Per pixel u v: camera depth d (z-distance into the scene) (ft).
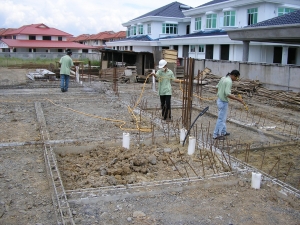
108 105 41.11
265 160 23.30
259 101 50.39
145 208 15.31
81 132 27.81
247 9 95.81
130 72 71.56
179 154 22.82
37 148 23.12
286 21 62.28
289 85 55.31
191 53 117.70
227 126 32.68
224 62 70.18
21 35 201.26
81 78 75.10
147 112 36.65
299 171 21.36
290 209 15.74
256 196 16.90
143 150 23.48
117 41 156.76
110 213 14.78
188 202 16.02
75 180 18.40
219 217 14.71
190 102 27.89
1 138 25.26
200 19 119.75
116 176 18.86
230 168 19.89
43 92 51.47
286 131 31.09
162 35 146.41
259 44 87.30
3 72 94.27
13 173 18.76
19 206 15.12
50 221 13.94
